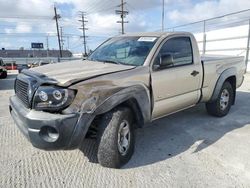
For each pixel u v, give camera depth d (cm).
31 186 293
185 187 293
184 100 443
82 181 304
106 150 319
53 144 287
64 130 283
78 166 340
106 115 318
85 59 459
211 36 1980
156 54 388
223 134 460
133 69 356
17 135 452
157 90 382
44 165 343
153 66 379
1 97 898
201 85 477
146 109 361
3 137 442
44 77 316
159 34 427
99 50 474
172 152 386
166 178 312
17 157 365
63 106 288
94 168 334
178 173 324
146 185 297
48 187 292
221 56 581
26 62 5928
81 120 289
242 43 1709
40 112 291
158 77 381
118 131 323
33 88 301
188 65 442
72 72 335
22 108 315
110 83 318
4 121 543
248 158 365
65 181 304
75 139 290
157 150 392
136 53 399
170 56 392
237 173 324
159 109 395
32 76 329
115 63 394
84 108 292
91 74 322
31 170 329
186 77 433
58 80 301
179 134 461
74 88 292
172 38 421
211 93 512
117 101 314
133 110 352
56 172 325
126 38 461
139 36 444
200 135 455
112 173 322
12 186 293
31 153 379
